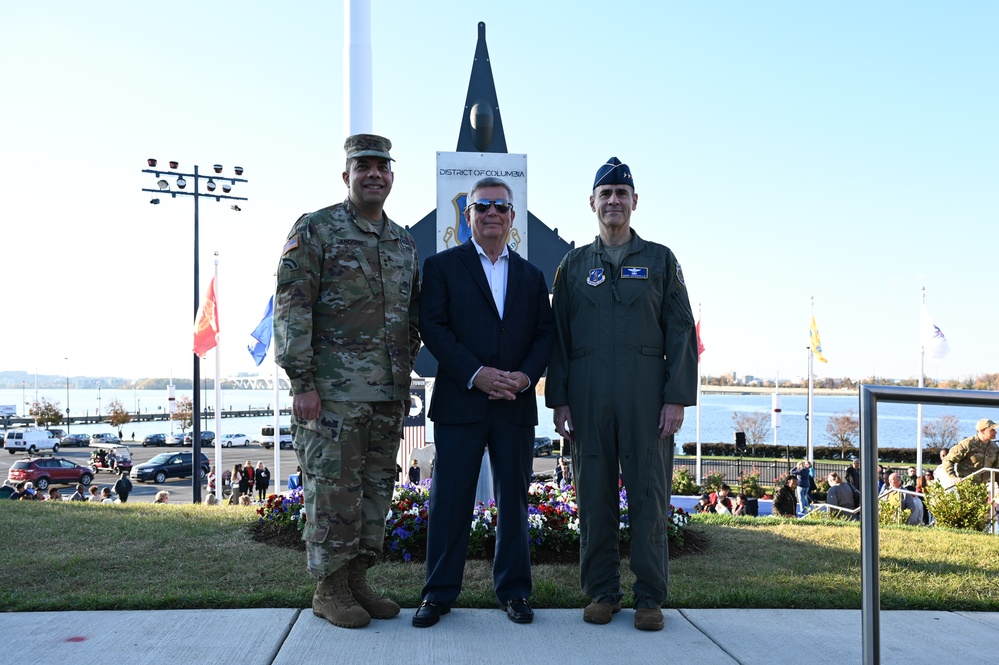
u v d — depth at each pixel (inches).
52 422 3031.5
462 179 261.4
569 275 152.5
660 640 131.8
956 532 270.8
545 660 120.9
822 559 205.5
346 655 121.6
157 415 4574.3
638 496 141.6
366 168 141.4
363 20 261.4
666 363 146.6
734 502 620.7
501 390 139.9
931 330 781.3
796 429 3737.7
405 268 146.7
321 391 137.3
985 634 141.0
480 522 198.8
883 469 700.7
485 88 270.2
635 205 152.8
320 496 136.3
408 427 582.6
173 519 250.7
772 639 133.3
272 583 165.9
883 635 139.9
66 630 132.9
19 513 265.6
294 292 135.7
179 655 121.0
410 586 167.8
